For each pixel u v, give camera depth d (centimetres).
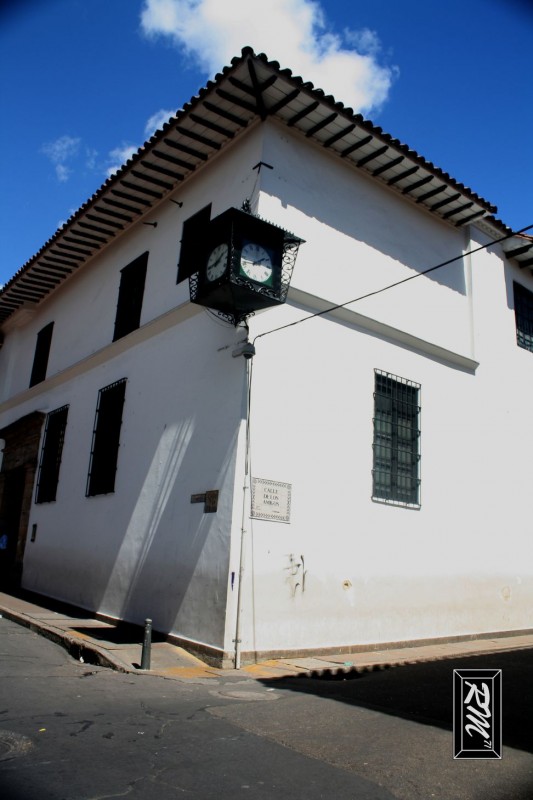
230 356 912
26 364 1688
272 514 866
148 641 757
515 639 1146
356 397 1013
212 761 440
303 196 1003
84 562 1162
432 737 520
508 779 436
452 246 1273
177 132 1012
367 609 956
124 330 1244
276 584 852
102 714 536
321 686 707
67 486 1299
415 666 861
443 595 1080
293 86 909
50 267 1488
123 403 1171
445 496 1128
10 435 1647
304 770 435
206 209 1066
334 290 1014
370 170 1111
